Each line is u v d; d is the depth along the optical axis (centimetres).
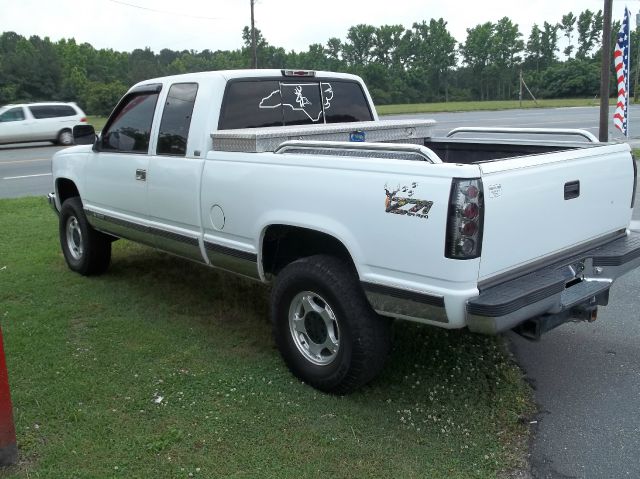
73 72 7156
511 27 8538
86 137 614
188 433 352
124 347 466
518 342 478
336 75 564
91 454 333
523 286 333
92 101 5619
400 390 400
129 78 7731
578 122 2741
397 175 330
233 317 528
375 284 347
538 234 351
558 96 7388
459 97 8331
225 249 445
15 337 482
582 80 7112
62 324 510
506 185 325
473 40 8519
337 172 358
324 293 375
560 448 342
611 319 519
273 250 430
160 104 504
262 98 494
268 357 450
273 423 361
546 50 8694
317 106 542
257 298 575
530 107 4475
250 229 420
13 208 1053
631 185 430
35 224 917
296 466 322
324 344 391
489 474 317
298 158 381
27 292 593
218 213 445
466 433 352
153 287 607
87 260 628
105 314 535
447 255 312
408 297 334
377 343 368
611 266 392
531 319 355
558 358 451
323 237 396
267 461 326
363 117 585
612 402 389
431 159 321
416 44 8525
